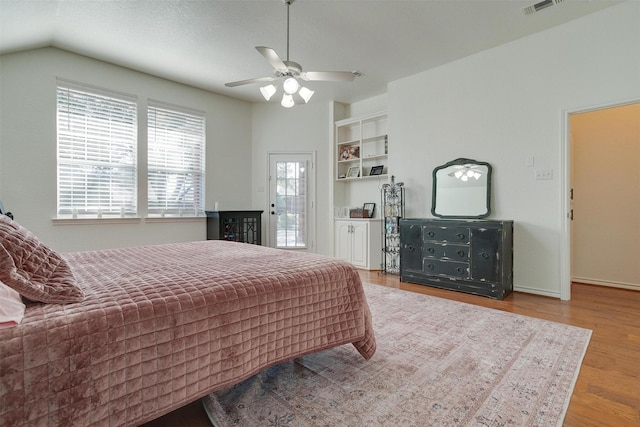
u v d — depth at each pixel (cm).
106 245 411
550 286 343
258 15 309
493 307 307
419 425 138
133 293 120
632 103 298
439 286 381
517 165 364
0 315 89
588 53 317
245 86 496
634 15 293
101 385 98
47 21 309
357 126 575
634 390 166
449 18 318
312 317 162
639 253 381
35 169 362
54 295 107
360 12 305
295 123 580
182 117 488
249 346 136
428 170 440
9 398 84
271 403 154
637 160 384
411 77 457
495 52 378
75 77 387
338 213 573
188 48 374
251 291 140
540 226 349
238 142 555
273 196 577
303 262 186
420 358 200
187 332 117
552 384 170
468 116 402
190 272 155
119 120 425
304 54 391
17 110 352
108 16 309
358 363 194
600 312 292
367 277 449
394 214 482
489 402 154
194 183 502
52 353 91
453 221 369
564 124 332
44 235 367
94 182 405
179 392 115
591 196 414
